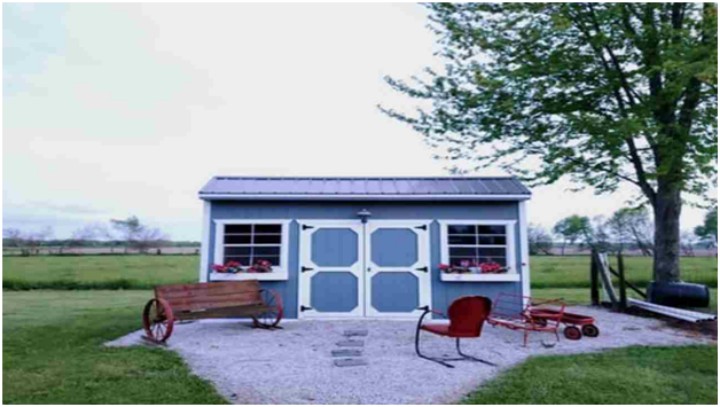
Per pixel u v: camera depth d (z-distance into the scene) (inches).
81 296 579.8
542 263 685.3
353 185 377.7
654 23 363.3
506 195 351.9
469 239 360.8
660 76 373.4
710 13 318.7
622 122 333.4
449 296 352.5
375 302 352.8
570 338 276.1
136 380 186.2
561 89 386.6
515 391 172.4
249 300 318.0
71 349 246.1
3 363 213.3
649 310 378.6
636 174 413.7
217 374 197.5
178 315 266.5
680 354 231.0
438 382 186.1
